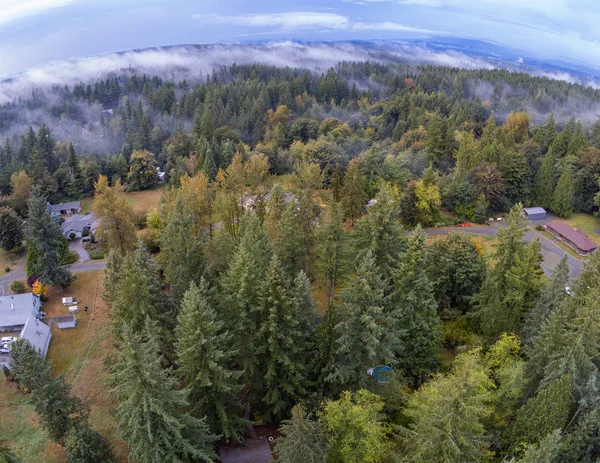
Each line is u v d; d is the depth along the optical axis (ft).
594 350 134.31
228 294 152.46
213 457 136.56
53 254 234.17
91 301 234.58
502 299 178.91
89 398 171.94
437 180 328.70
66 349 199.93
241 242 177.17
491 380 141.38
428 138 377.71
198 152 424.05
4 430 158.30
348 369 140.56
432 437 102.58
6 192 375.86
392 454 121.39
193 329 129.39
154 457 115.55
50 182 380.37
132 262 159.02
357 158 331.98
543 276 225.35
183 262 179.63
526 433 124.06
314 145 372.99
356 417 119.75
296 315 144.87
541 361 143.74
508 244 174.40
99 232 237.04
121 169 428.56
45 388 127.54
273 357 143.13
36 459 148.25
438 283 197.47
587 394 127.13
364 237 179.63
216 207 257.34
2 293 241.55
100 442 133.39
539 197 343.67
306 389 155.12
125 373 108.27
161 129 513.86
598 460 114.01
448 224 316.60
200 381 136.05
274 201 226.79
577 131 372.79
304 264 195.83
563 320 141.49
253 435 155.22
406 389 155.94
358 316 137.39
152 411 112.88
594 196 334.65
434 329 162.30
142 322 150.10
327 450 119.96
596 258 154.61
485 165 329.52
